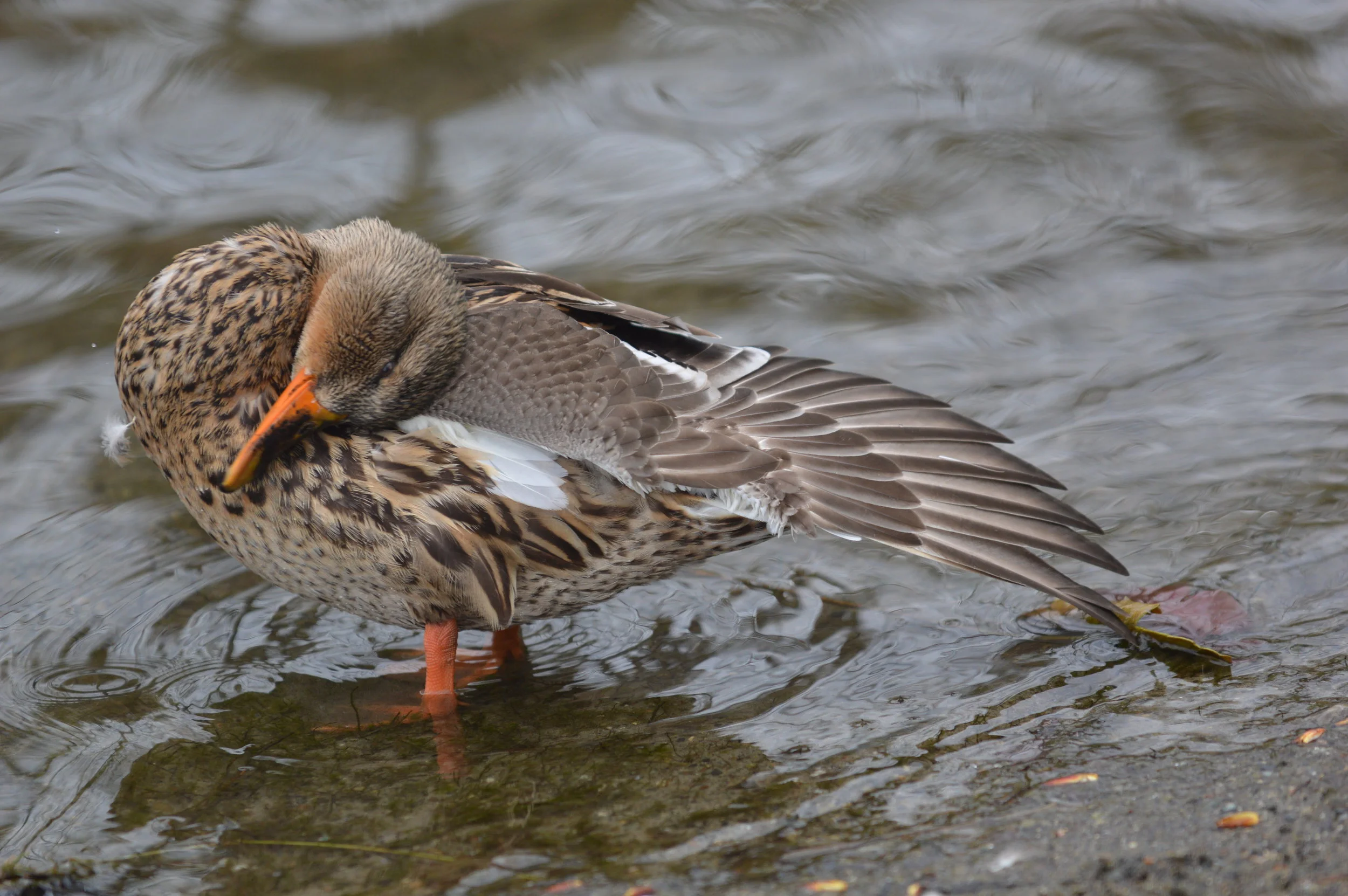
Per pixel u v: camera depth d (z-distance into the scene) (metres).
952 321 14.51
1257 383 13.04
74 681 9.82
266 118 17.67
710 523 9.77
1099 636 9.77
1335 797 7.38
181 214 16.16
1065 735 8.45
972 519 8.67
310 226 16.03
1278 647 9.32
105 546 11.48
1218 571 10.30
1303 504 11.09
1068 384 13.28
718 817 7.87
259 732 9.28
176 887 7.57
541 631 10.57
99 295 15.03
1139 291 14.84
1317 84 18.06
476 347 9.54
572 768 8.61
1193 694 8.82
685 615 10.58
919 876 7.07
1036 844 7.25
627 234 15.97
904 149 17.19
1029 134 17.34
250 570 11.19
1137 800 7.58
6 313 14.75
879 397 9.20
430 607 9.70
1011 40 19.19
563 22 19.31
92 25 18.98
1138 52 18.80
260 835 8.05
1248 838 7.14
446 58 18.64
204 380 9.61
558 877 7.35
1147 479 11.62
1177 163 16.89
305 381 9.41
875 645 9.94
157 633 10.42
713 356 9.63
